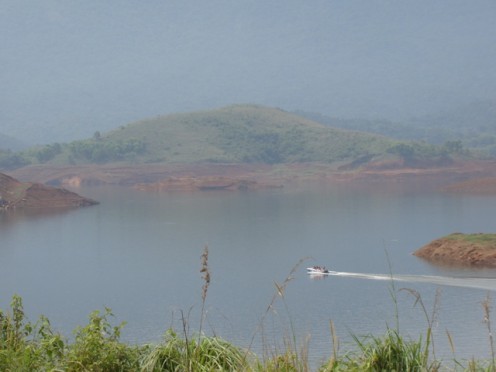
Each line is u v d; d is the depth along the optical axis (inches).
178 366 506.0
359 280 3235.7
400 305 2488.9
